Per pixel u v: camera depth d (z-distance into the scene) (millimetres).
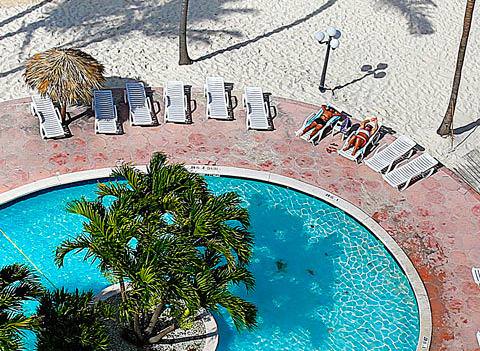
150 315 18484
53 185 21812
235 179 22922
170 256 14945
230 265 15828
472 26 30547
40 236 20656
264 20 29484
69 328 14789
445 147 24609
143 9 29172
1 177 21875
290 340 18828
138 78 25938
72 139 23375
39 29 27516
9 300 14211
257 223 21734
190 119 24641
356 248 21312
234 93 25828
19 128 23531
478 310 19672
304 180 23000
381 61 27984
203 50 27531
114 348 17766
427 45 29062
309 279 20406
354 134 24109
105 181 22344
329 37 24828
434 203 22688
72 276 19734
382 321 19438
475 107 26391
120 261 15047
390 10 30656
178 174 16531
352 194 22719
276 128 24672
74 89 22234
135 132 23922
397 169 23328
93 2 29188
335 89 26500
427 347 18562
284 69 27125
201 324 18672
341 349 18734
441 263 20828
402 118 25578
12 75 25391
